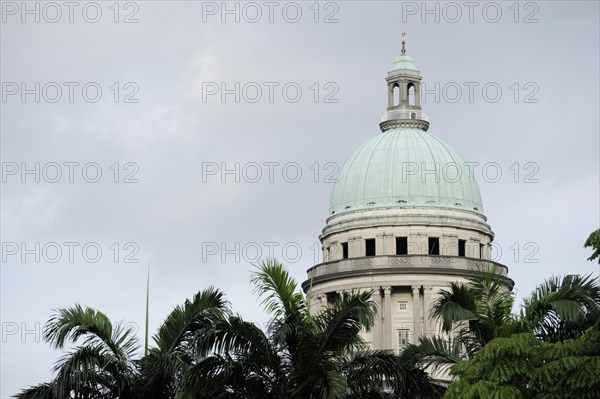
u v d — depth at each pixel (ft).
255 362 258.16
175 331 264.93
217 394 260.21
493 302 264.31
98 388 264.11
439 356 269.23
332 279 618.85
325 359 258.37
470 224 634.43
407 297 612.70
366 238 630.74
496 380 249.96
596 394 247.50
